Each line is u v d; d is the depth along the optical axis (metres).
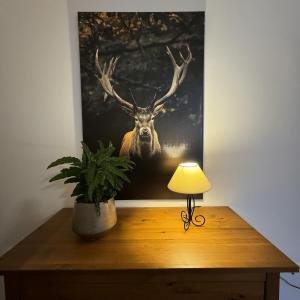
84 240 1.03
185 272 0.83
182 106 1.38
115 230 1.12
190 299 0.88
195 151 1.41
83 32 1.34
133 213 1.34
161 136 1.40
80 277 0.87
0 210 1.43
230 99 1.39
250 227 1.15
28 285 0.87
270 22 1.35
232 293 0.88
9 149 1.40
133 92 1.37
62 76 1.37
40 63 1.36
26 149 1.41
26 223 1.44
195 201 1.45
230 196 1.44
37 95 1.38
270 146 1.41
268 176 1.43
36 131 1.40
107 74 1.36
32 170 1.42
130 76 1.37
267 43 1.36
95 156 1.04
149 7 1.34
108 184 1.03
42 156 1.41
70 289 0.88
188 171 1.14
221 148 1.41
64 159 1.03
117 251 0.93
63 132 1.40
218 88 1.38
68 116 1.39
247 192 1.44
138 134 1.39
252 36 1.36
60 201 1.43
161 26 1.34
